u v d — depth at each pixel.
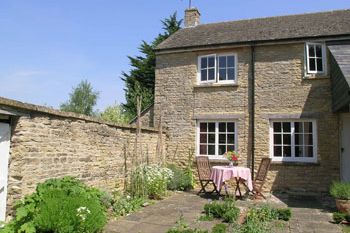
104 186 9.92
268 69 13.40
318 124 12.60
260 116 13.27
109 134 10.30
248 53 13.74
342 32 12.59
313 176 12.50
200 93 14.23
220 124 13.92
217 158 13.68
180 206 9.74
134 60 27.62
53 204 6.00
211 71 14.33
